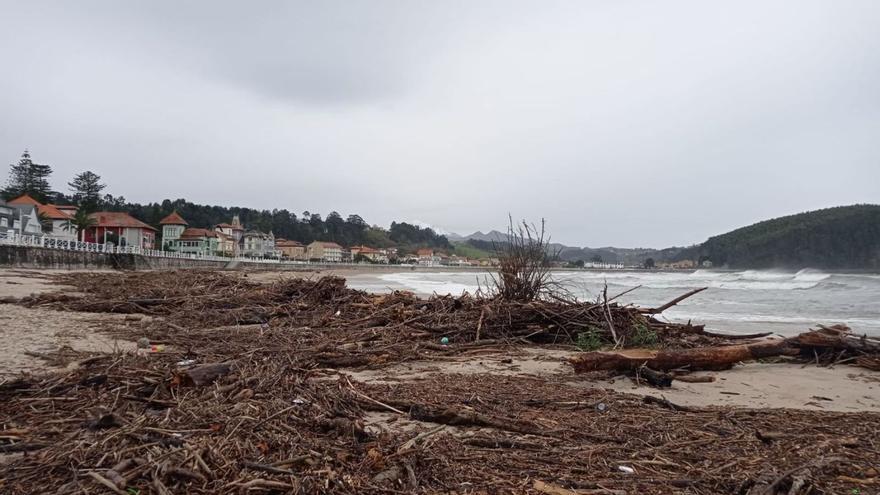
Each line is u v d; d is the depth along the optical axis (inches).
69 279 933.2
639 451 142.8
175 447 127.6
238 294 589.9
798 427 170.4
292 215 6747.1
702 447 148.5
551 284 447.5
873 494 118.0
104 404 171.0
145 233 3090.6
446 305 442.6
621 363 258.5
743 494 117.3
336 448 133.1
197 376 198.2
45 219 2544.3
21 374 210.7
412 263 6161.4
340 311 474.6
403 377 246.1
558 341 377.4
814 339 321.7
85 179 3560.5
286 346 301.3
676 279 2322.8
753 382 261.0
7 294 628.4
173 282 789.2
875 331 549.0
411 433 153.0
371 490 111.1
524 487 116.3
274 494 107.4
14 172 3255.4
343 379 221.5
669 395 225.1
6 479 111.3
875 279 2055.9
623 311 394.0
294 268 3272.6
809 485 120.4
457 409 172.1
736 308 840.3
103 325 391.9
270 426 148.1
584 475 125.0
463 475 122.3
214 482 110.2
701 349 287.0
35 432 144.3
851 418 184.4
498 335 373.1
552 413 181.2
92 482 108.0
